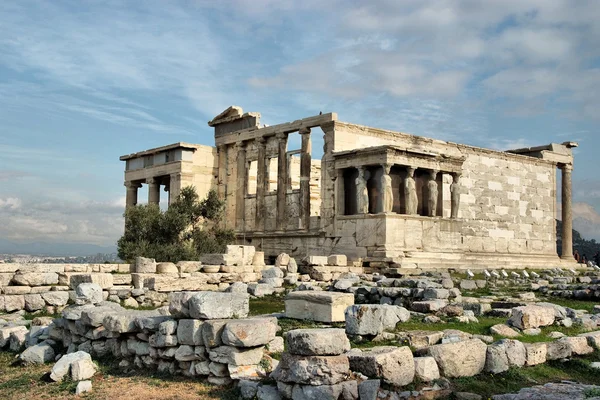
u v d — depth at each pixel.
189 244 42.84
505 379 13.03
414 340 14.88
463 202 47.84
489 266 41.34
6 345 18.00
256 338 12.62
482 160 49.66
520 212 52.03
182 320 13.53
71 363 13.98
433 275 32.50
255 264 32.72
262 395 11.44
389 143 44.50
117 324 14.70
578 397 11.57
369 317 15.41
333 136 41.66
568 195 56.59
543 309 17.91
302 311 18.30
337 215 40.56
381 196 37.94
